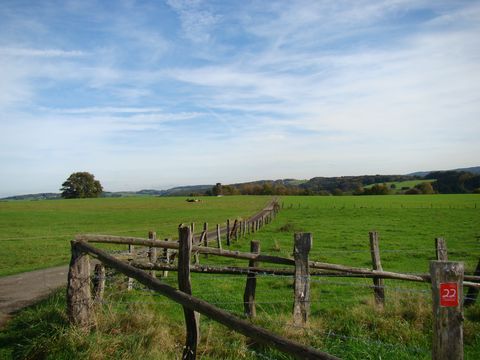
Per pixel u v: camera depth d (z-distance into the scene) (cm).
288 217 5422
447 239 2897
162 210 7312
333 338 778
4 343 721
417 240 2884
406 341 776
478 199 8769
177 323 829
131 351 650
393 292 1041
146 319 773
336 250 2445
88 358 623
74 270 739
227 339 752
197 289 1328
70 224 4678
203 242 2372
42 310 845
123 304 900
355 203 8244
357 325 832
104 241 816
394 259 2078
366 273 990
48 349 655
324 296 1246
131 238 842
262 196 12888
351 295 1251
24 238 3164
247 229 3578
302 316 864
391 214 5453
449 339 377
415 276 997
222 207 8069
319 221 4675
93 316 746
